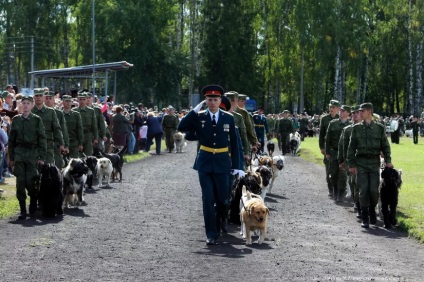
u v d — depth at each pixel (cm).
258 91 7612
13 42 7294
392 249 1160
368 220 1395
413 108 7200
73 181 1568
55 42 7712
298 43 6638
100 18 7131
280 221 1430
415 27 6831
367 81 7562
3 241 1152
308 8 6531
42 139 1427
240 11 7400
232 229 1316
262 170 1622
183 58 7544
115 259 1023
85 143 2034
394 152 3769
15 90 2688
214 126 1188
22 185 1403
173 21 7862
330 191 1877
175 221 1393
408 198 1761
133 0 7375
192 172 2458
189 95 7881
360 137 1414
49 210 1422
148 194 1828
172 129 3638
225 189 1189
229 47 7356
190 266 984
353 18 6644
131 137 3250
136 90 7125
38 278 900
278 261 1033
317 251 1123
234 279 910
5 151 2075
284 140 3522
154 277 913
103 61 7269
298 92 7056
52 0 7431
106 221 1380
